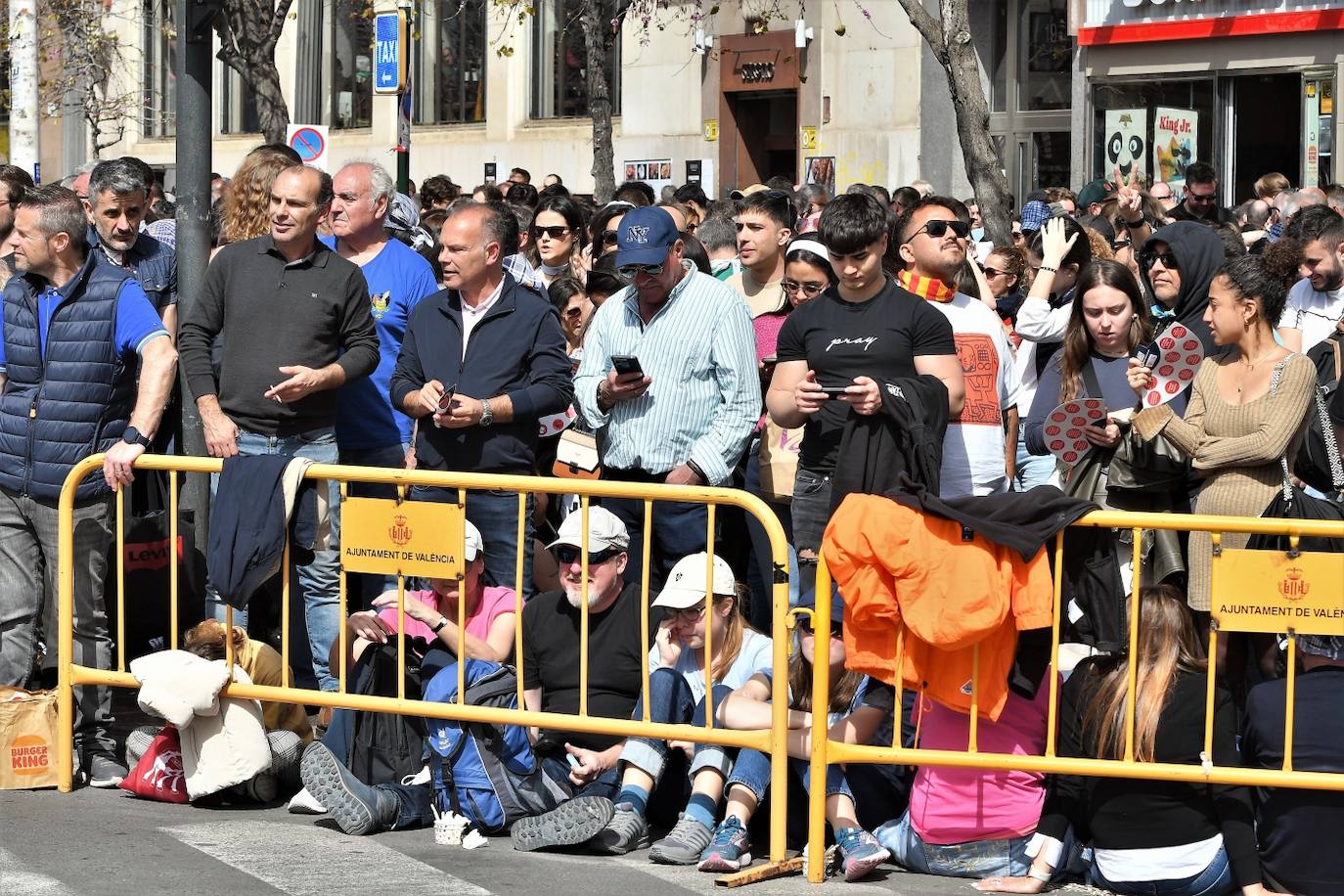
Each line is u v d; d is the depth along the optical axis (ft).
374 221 36.19
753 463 34.76
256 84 80.84
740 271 41.81
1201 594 27.53
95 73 138.62
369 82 140.15
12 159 96.12
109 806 29.58
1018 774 26.12
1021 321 36.78
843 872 26.35
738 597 28.19
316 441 32.94
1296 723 24.58
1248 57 89.45
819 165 103.19
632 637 28.84
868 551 24.95
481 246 32.55
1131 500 30.37
